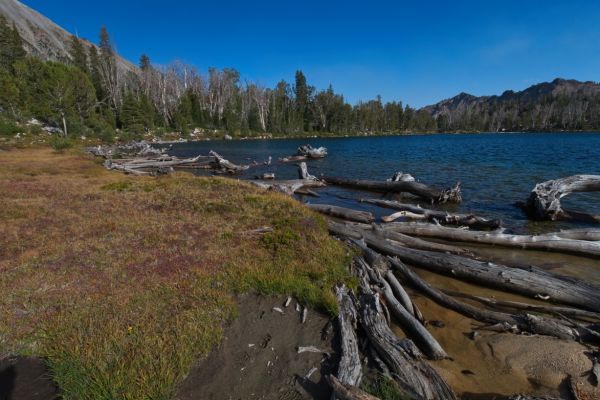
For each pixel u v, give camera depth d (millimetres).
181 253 8508
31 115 53938
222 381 4617
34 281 6898
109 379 4418
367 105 135875
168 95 89938
